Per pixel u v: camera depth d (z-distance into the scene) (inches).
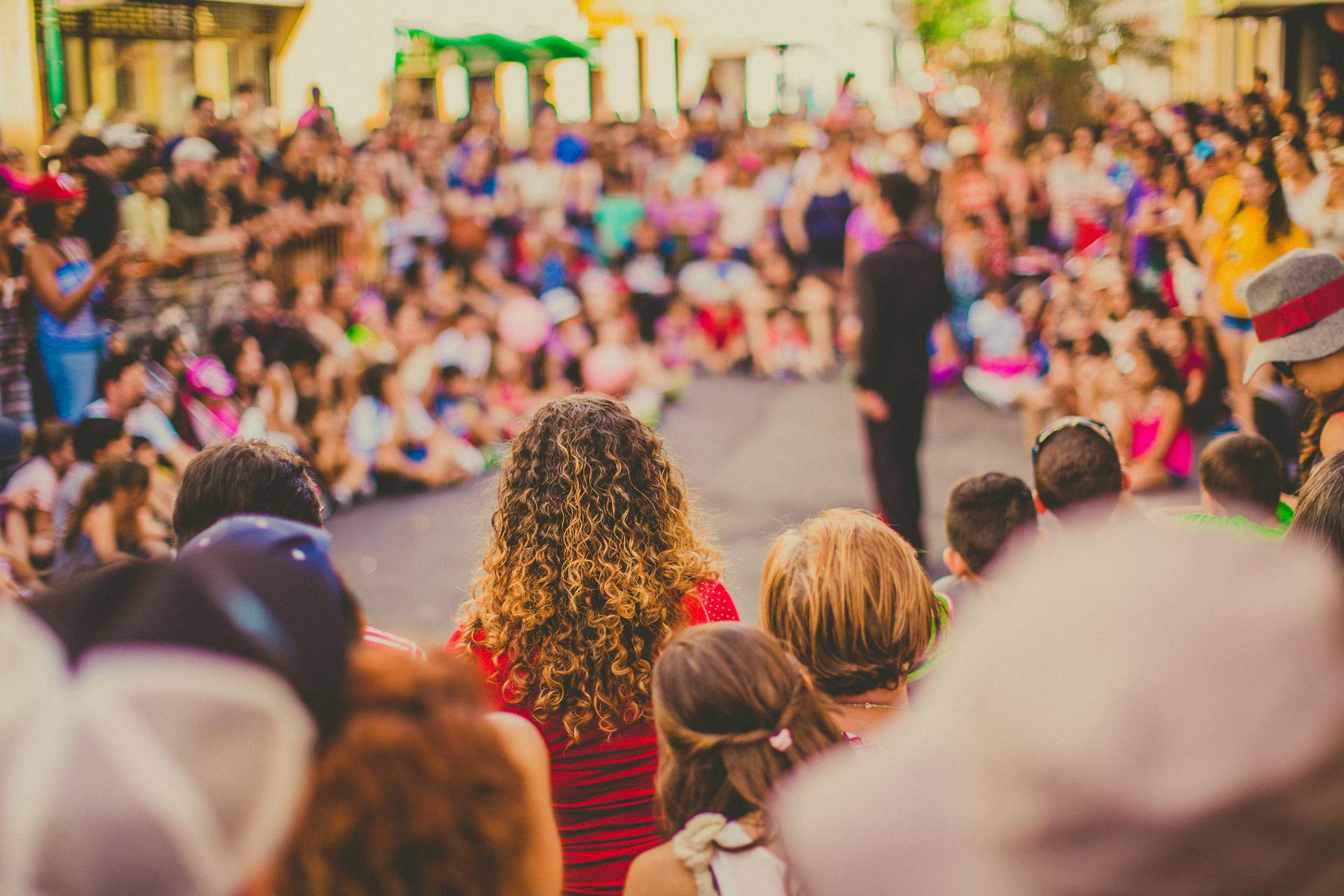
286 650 36.0
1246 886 20.9
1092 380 276.1
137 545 167.2
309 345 288.8
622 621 80.1
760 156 543.2
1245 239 253.3
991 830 22.9
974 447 331.3
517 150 573.9
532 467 83.3
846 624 79.6
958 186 422.9
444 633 206.7
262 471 91.8
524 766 43.9
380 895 37.2
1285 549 22.8
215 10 381.7
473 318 346.9
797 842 28.7
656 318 468.4
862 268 216.1
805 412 395.9
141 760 29.9
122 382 216.4
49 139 313.1
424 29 685.9
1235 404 260.5
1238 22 329.1
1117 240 313.0
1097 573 22.6
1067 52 501.4
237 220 325.1
